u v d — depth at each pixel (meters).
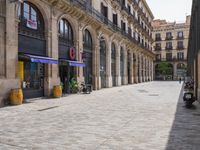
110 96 20.80
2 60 14.47
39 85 19.08
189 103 13.46
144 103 15.69
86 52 27.77
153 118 10.22
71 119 10.03
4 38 14.64
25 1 17.17
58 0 19.98
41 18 19.17
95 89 29.33
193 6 17.67
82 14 24.62
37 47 18.50
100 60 32.38
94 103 15.67
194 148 6.10
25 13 17.22
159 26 84.44
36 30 18.48
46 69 19.45
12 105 14.44
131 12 49.16
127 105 14.65
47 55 19.42
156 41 84.81
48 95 19.34
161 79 82.25
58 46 21.25
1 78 14.30
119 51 39.59
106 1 34.16
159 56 84.38
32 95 18.16
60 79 22.64
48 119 10.05
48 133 7.68
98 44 30.23
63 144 6.50
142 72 59.88
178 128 8.31
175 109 12.90
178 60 80.81
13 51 15.31
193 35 21.19
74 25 23.91
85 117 10.49
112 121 9.59
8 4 14.88
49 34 19.55
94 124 9.02
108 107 13.73
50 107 13.69
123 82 42.66
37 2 17.95
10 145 6.43
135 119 10.00
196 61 17.08
